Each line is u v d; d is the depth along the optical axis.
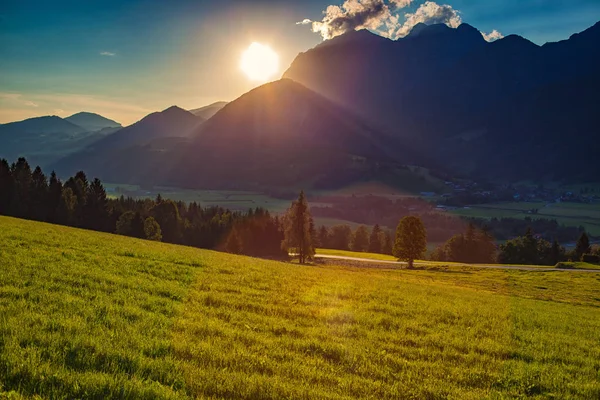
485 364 12.34
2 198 98.88
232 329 11.77
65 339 8.49
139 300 13.35
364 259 118.31
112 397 6.50
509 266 99.44
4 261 16.09
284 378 8.71
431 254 159.88
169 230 122.12
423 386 9.61
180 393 7.07
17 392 6.10
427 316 18.44
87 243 26.67
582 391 10.88
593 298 49.84
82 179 131.50
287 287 20.92
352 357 11.01
